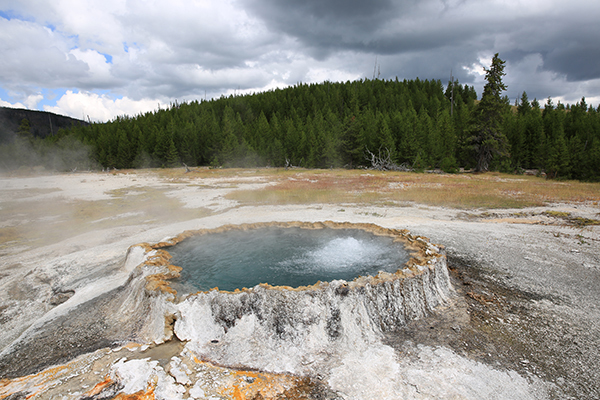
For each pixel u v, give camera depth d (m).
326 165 51.62
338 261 8.25
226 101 90.12
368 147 50.44
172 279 7.05
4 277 9.14
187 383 4.36
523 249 10.02
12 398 4.27
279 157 53.53
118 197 23.03
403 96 76.00
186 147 59.12
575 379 4.55
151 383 4.33
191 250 9.12
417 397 4.21
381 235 9.98
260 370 4.71
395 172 41.84
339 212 15.35
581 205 17.08
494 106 38.69
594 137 41.06
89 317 6.50
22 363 5.19
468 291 7.41
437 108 68.88
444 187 25.23
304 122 70.88
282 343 5.28
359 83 96.69
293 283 6.98
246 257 8.57
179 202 20.20
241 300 5.63
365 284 5.96
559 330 5.76
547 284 7.59
